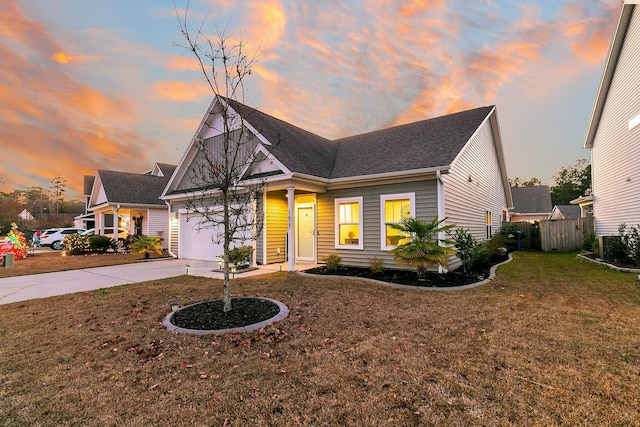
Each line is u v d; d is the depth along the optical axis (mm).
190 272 9766
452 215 9094
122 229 22406
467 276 7965
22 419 2330
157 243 14359
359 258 9734
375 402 2496
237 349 3570
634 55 10664
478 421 2232
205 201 13000
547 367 3045
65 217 43938
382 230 9273
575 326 4191
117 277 8953
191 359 3330
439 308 5180
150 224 19859
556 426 2162
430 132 11156
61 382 2881
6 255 11469
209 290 6863
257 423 2262
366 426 2205
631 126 10922
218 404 2500
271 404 2488
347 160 11195
